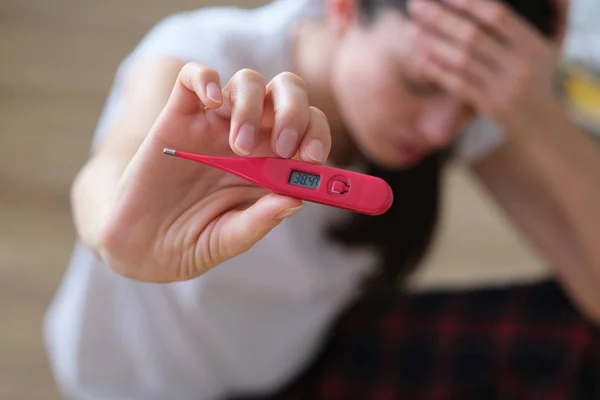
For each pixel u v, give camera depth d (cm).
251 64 94
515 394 128
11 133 193
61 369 123
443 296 134
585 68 173
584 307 122
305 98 62
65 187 185
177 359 117
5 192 181
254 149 63
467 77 91
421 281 177
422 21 90
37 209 180
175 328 111
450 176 200
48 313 163
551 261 123
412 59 90
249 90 61
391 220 112
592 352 123
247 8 233
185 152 62
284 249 105
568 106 167
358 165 104
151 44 91
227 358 119
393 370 130
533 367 126
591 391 124
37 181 185
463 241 187
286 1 104
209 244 63
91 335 112
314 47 97
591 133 164
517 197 124
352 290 129
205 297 104
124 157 74
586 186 102
